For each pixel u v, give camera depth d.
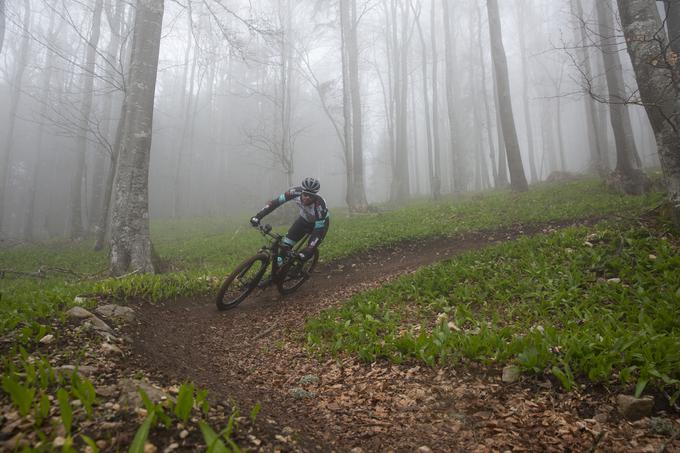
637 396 2.90
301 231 6.80
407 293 6.43
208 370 3.84
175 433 2.12
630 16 6.81
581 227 7.96
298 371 4.20
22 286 8.21
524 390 3.29
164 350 4.08
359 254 10.17
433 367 3.81
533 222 10.33
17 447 1.76
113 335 3.84
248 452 2.15
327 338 5.02
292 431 2.62
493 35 17.30
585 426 2.79
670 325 3.91
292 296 7.31
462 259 7.52
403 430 2.96
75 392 2.17
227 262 11.23
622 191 11.78
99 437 2.00
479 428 2.92
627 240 6.30
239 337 5.32
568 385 3.14
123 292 5.88
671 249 5.77
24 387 2.23
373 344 4.41
